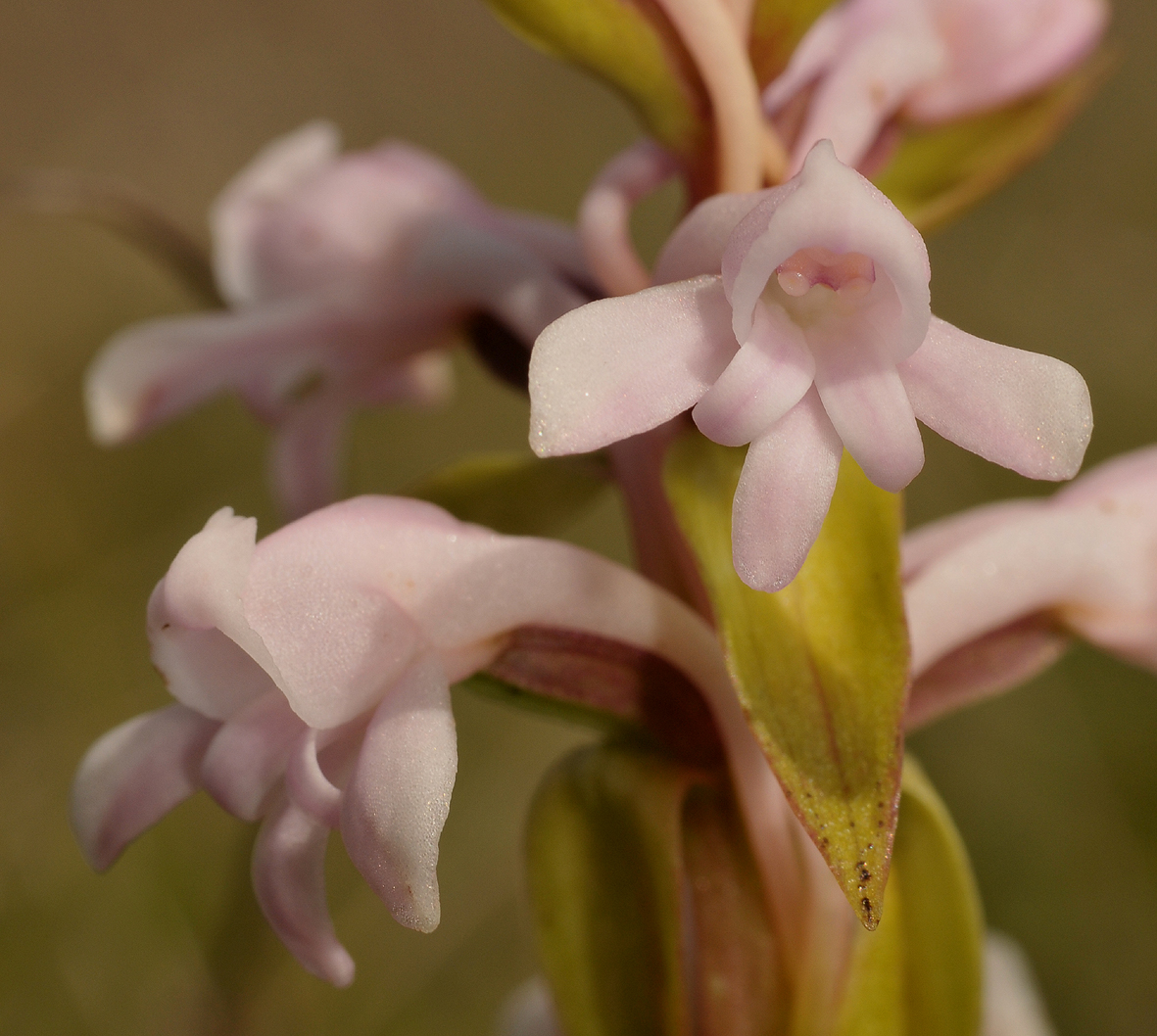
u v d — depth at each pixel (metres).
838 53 0.13
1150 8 0.36
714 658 0.12
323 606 0.12
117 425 0.14
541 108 0.39
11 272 0.32
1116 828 0.23
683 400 0.11
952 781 0.24
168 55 0.44
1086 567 0.13
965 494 0.27
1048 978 0.23
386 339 0.14
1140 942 0.23
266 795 0.12
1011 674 0.13
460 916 0.23
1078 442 0.11
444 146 0.40
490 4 0.12
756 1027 0.12
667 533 0.12
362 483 0.29
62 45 0.44
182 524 0.28
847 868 0.11
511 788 0.24
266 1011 0.19
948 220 0.13
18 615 0.27
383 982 0.22
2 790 0.24
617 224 0.13
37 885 0.23
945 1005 0.13
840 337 0.11
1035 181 0.33
